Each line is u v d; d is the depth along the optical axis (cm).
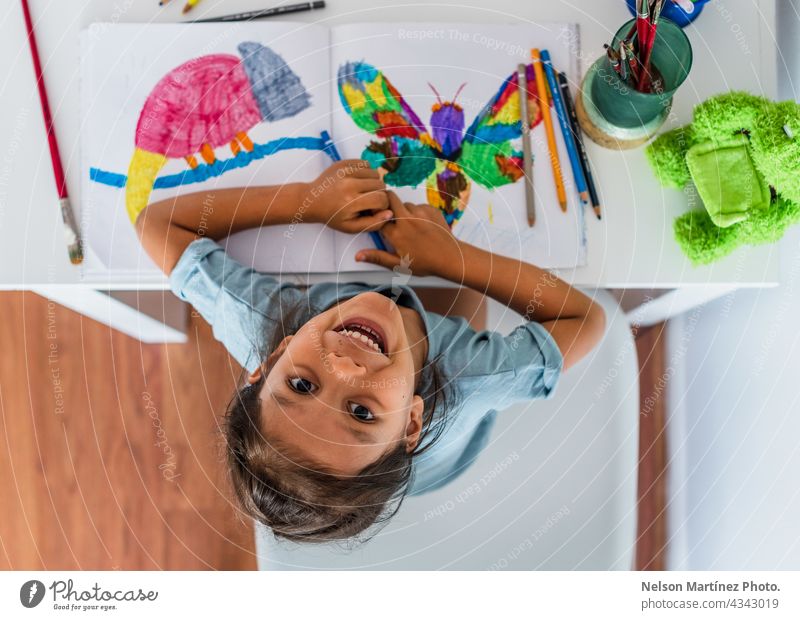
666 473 101
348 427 77
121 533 107
